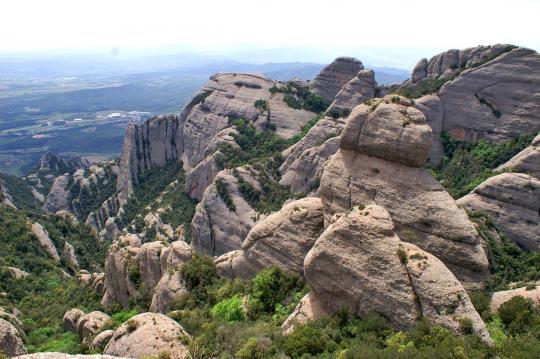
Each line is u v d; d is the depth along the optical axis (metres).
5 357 29.45
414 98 96.88
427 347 27.45
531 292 35.91
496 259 59.16
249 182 95.81
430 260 32.53
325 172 45.69
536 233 64.88
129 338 34.62
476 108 91.00
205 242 93.12
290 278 44.47
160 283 55.06
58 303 76.69
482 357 26.52
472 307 30.84
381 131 42.25
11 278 82.88
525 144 82.25
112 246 71.31
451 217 38.50
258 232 49.12
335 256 35.09
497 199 68.75
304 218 46.31
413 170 41.03
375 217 34.66
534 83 85.06
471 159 87.50
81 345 48.00
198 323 40.59
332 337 32.38
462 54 104.38
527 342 28.69
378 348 30.38
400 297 31.98
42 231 105.19
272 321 40.00
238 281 48.56
